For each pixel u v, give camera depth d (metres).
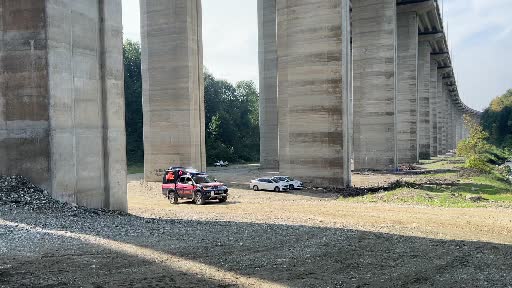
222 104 113.81
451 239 14.27
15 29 17.11
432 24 77.19
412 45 66.31
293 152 36.31
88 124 18.92
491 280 9.64
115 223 15.34
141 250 11.01
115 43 20.39
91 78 19.14
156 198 31.34
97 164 19.44
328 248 12.28
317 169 35.44
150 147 44.00
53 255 10.08
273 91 60.34
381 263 10.84
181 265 9.80
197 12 43.72
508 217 19.55
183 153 42.66
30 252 10.24
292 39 35.91
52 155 16.92
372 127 53.47
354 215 20.58
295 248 12.11
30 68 17.02
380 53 52.62
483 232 16.05
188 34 42.09
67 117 17.73
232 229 14.96
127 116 91.81
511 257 11.84
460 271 10.33
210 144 95.75
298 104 35.91
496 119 141.62
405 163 66.44
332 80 34.59
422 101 84.44
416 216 20.00
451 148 166.25
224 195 27.28
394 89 52.38
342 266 10.42
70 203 17.62
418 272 10.14
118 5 20.61
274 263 10.38
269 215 20.81
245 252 11.41
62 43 17.52
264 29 59.47
